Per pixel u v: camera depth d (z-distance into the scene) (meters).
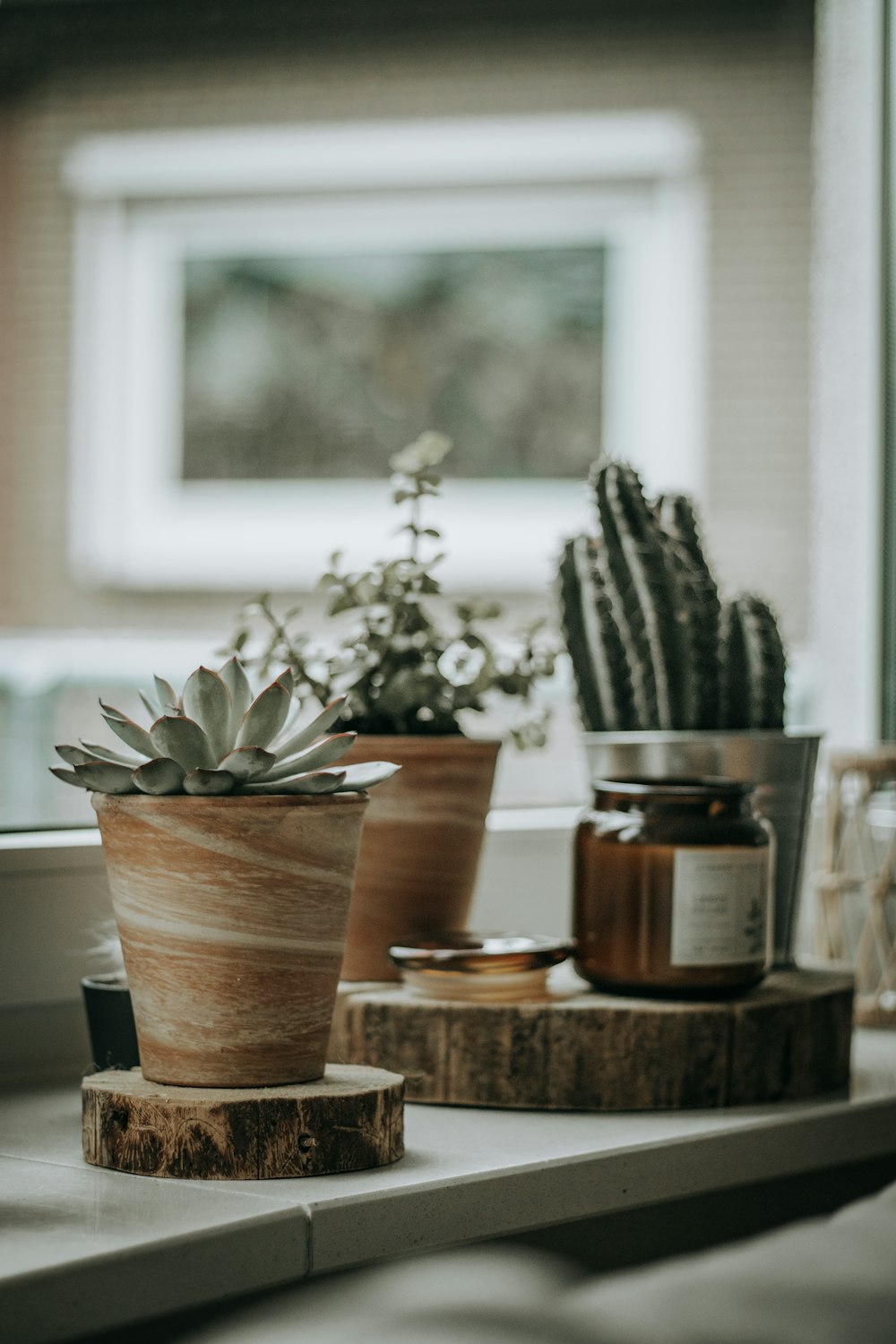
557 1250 0.83
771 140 4.64
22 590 4.90
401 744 0.92
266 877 0.67
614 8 4.66
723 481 4.70
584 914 0.90
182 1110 0.67
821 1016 0.92
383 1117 0.70
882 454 1.66
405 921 0.94
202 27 4.80
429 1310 0.27
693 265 4.69
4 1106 0.88
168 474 4.95
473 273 4.86
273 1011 0.69
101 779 0.67
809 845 1.39
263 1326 0.30
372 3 4.73
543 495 4.81
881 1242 0.31
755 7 4.62
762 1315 0.28
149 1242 0.57
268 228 4.91
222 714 0.68
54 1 4.63
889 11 1.66
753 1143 0.82
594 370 4.80
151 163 4.86
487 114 4.71
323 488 4.92
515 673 1.01
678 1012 0.85
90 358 4.91
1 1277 0.53
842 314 1.74
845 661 1.70
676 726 1.01
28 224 4.89
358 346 4.91
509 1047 0.85
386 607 0.99
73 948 0.98
